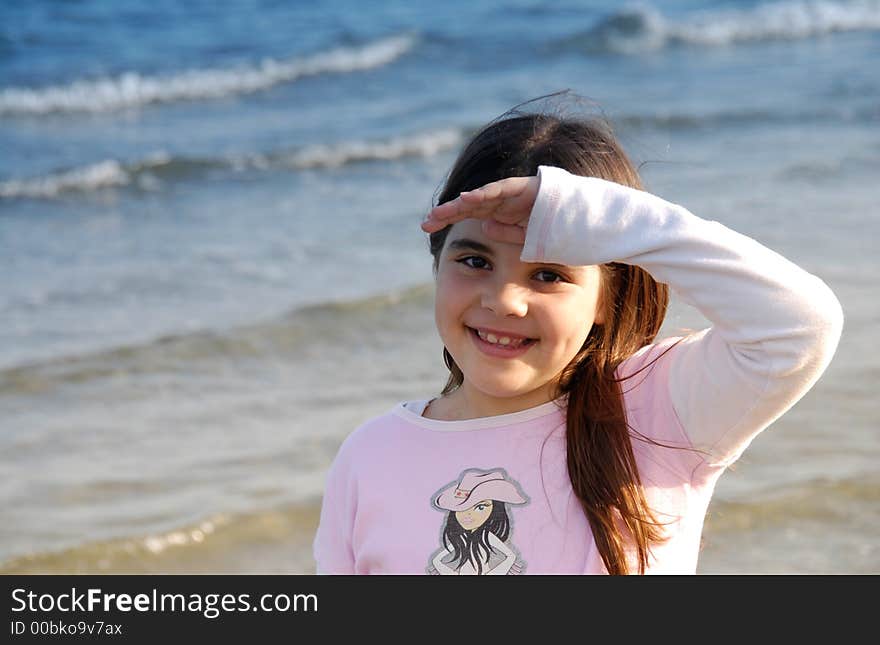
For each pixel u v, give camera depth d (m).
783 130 12.96
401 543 2.73
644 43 20.41
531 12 23.75
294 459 5.86
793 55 18.91
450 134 13.70
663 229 2.43
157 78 18.25
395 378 6.86
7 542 5.09
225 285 8.53
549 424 2.75
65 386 6.81
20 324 7.79
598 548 2.59
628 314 2.75
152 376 6.95
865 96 14.64
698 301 2.46
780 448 5.68
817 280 2.48
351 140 13.73
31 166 12.89
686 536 2.68
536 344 2.60
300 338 7.45
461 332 2.65
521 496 2.68
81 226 10.50
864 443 5.71
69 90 17.42
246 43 21.00
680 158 11.66
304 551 5.12
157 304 8.16
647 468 2.67
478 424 2.77
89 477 5.73
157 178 12.12
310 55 19.81
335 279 8.56
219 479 5.67
